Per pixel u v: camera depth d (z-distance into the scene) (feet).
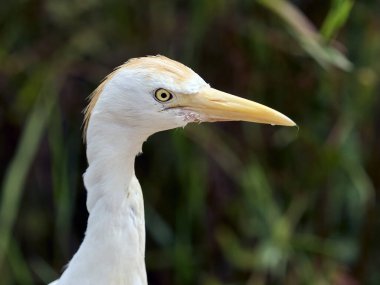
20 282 26.32
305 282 26.53
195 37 25.41
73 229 28.48
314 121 27.37
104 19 26.99
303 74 26.86
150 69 14.40
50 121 25.79
